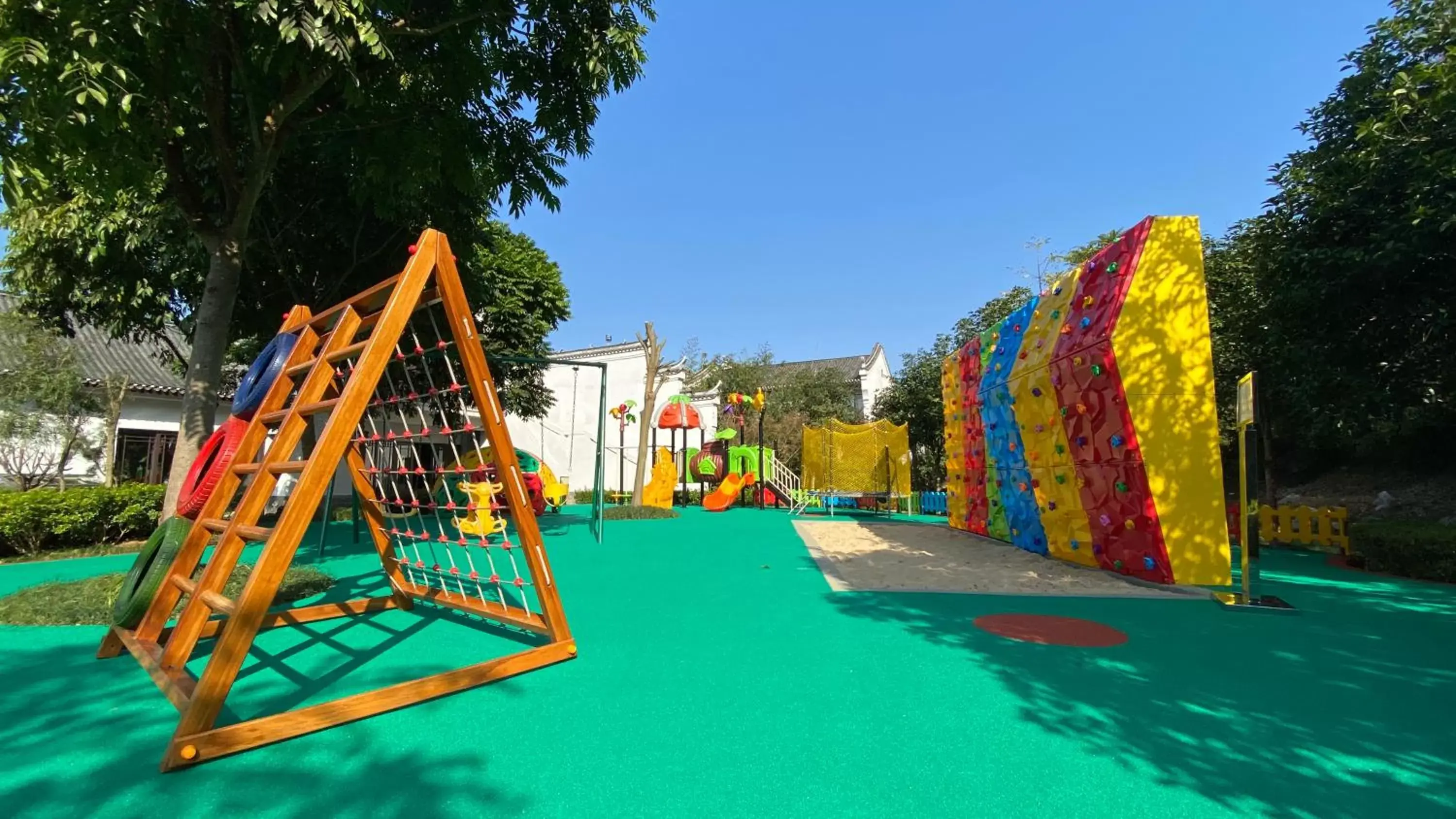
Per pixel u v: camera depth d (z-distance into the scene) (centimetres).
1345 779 272
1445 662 436
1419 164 762
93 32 432
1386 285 892
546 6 689
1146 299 700
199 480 493
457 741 305
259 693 366
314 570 698
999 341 1081
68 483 1277
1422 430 1362
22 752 292
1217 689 380
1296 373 1030
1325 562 932
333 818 240
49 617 509
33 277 1062
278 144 650
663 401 2602
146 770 276
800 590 684
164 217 848
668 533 1271
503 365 1609
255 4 466
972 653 453
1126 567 743
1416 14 839
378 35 509
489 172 806
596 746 301
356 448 562
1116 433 721
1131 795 259
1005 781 269
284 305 1056
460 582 527
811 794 259
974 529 1234
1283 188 982
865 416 3422
